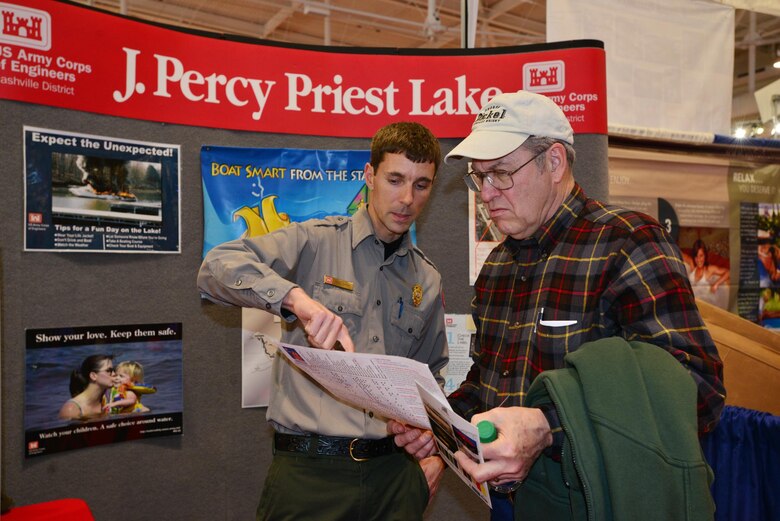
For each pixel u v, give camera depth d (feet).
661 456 2.57
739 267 11.15
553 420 2.98
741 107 15.46
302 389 4.92
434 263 7.29
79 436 6.07
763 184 11.35
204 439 6.75
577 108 6.88
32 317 5.83
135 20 6.22
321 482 4.72
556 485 3.33
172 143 6.54
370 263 5.28
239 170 6.79
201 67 6.57
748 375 6.69
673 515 2.52
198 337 6.74
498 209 3.79
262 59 6.79
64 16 5.81
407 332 5.34
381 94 7.02
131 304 6.38
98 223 6.14
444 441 3.39
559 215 3.78
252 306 4.45
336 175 7.05
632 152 10.23
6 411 5.71
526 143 3.67
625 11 9.83
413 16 21.66
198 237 6.73
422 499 5.16
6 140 5.65
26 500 5.81
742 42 17.61
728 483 5.29
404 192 4.95
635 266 3.27
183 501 6.63
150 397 6.47
